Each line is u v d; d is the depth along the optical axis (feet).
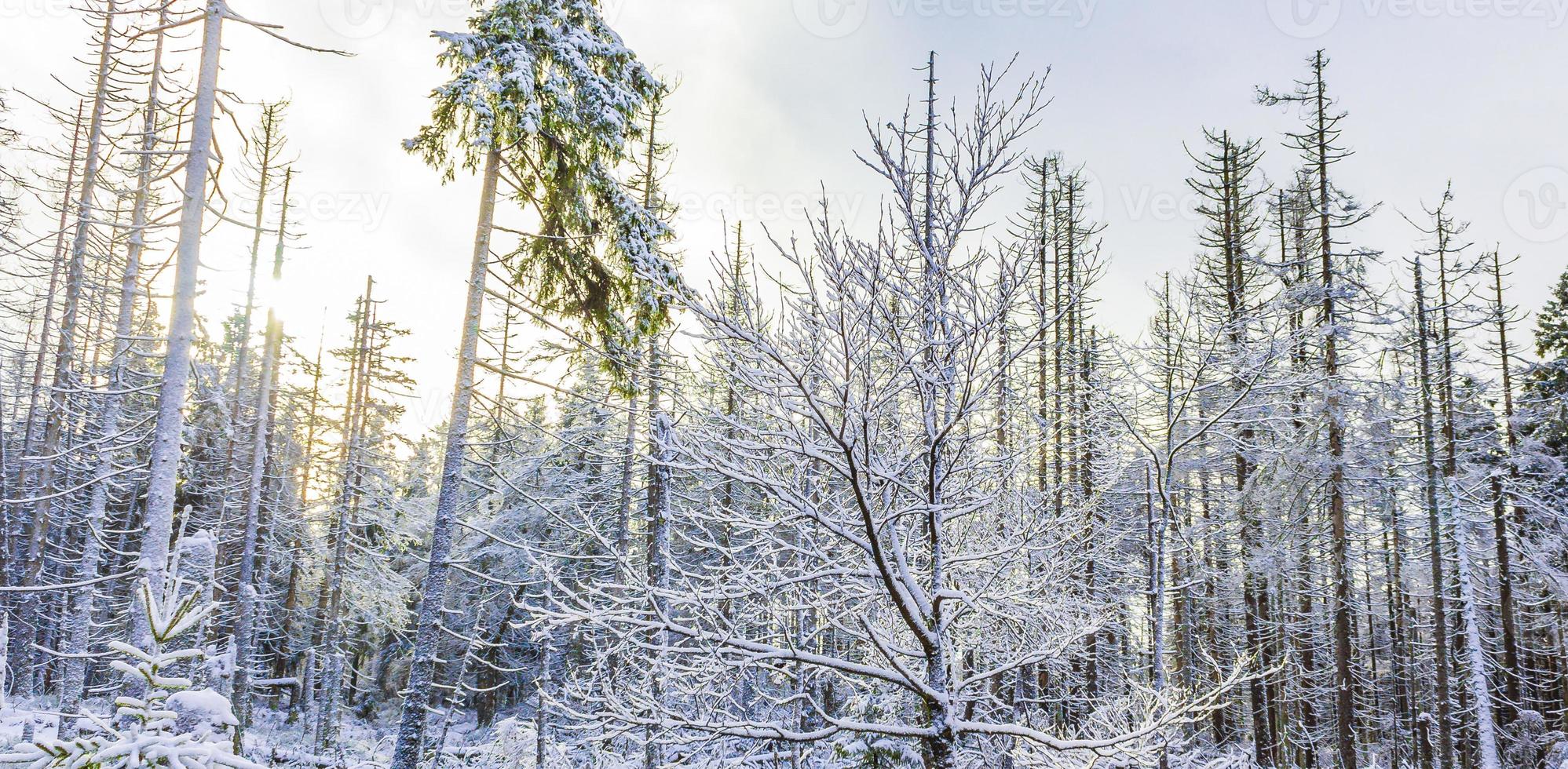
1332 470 57.16
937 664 21.40
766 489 22.47
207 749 12.71
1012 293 20.18
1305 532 61.26
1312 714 86.02
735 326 19.39
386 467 82.43
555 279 39.99
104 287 48.06
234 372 92.58
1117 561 38.60
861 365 20.06
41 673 70.23
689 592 22.99
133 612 25.32
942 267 20.77
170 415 27.61
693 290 20.36
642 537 53.11
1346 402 56.80
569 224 38.06
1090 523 31.22
